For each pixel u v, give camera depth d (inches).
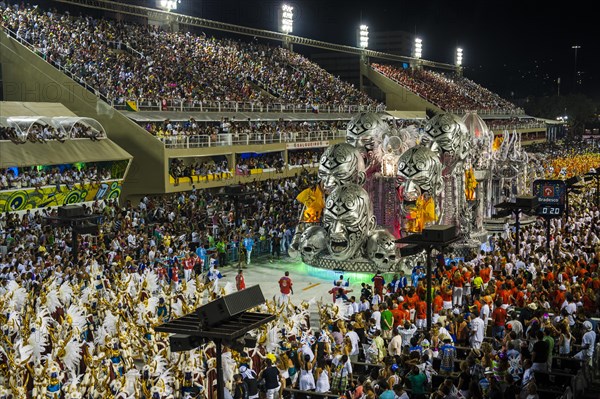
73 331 701.3
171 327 548.7
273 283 1315.2
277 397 702.5
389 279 1326.3
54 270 1015.6
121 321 775.7
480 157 1713.8
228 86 2450.8
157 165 1782.7
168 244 1318.9
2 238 1250.0
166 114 1991.9
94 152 1658.5
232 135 2017.7
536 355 714.8
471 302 985.5
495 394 616.7
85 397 636.7
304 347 744.3
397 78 3932.1
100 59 2034.9
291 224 1621.6
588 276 1025.5
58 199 1535.4
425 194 1328.7
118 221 1467.8
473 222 1560.0
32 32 1945.1
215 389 698.8
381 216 1423.5
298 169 2293.3
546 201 1282.0
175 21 2760.8
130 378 639.8
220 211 1723.7
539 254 1192.8
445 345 751.1
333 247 1339.8
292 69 3149.6
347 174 1354.6
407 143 1507.1
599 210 1844.2
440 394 615.8
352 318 866.8
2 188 1405.0
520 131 4202.8
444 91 4133.9
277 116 2470.5
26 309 820.0
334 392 724.0
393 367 705.0
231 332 523.8
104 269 1126.4
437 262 1211.9
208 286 884.0
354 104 3139.8
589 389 624.1
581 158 3260.3
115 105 1862.7
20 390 606.5
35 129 1576.0
